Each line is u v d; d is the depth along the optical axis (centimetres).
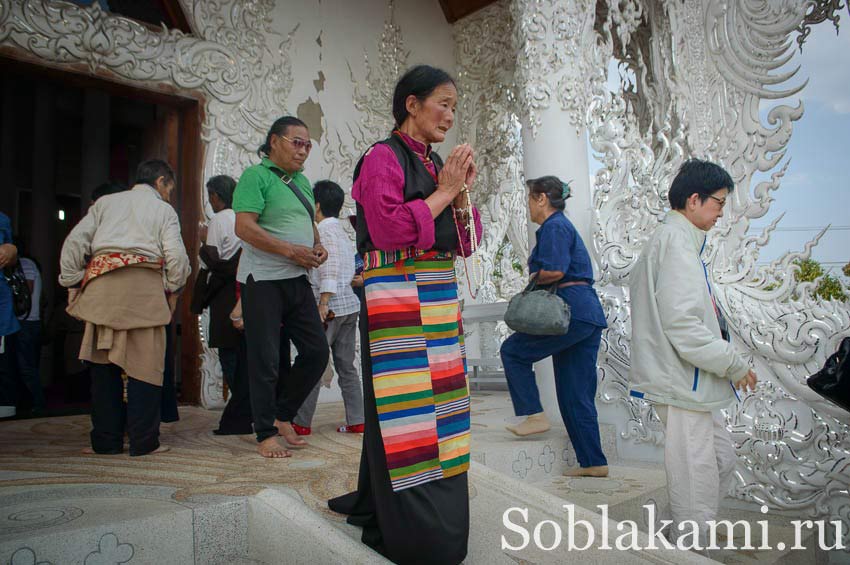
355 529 207
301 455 318
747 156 527
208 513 209
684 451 258
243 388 392
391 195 174
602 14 688
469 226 190
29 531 178
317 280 403
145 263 313
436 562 175
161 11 564
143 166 356
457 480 185
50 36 472
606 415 466
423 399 179
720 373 250
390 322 179
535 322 348
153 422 321
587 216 502
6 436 391
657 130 630
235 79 584
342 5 696
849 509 361
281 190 334
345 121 688
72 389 797
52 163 893
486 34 787
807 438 379
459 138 820
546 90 511
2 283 478
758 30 535
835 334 375
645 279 273
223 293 400
